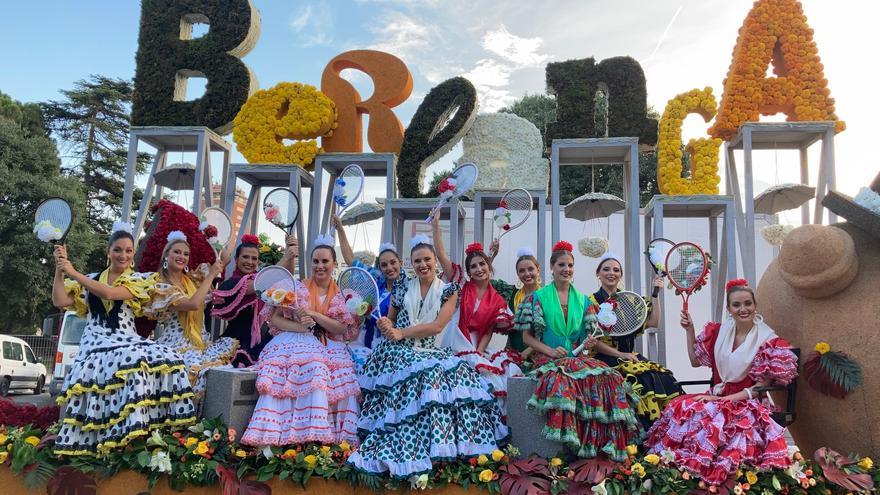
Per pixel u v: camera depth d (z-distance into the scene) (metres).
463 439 3.92
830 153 6.79
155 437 3.74
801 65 7.06
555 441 3.97
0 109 24.52
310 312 4.32
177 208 5.19
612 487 3.64
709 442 3.77
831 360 4.08
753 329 4.23
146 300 4.17
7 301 21.27
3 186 21.25
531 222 11.81
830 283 4.13
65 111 27.03
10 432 4.05
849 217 4.28
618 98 7.36
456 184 5.04
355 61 7.68
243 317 5.03
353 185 5.61
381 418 4.16
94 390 3.82
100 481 3.76
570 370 3.98
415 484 3.74
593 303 4.50
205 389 4.23
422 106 7.58
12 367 14.80
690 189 7.13
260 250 6.29
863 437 4.01
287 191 5.48
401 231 8.01
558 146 7.31
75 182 23.80
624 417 3.91
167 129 7.50
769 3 7.20
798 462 3.83
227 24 7.75
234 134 7.51
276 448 3.92
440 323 4.35
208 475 3.73
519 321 4.52
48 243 4.02
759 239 11.28
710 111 7.21
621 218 12.09
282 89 7.48
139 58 7.92
